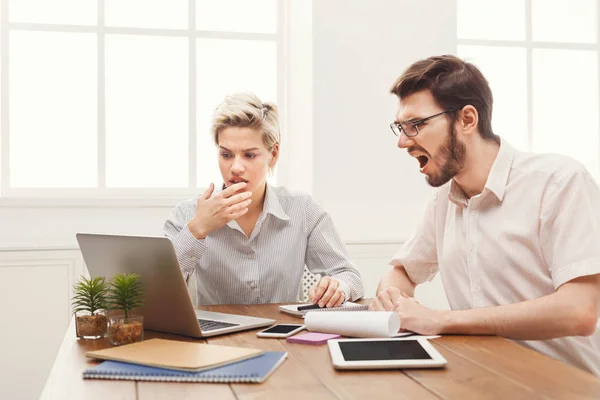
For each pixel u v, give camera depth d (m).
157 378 1.08
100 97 3.30
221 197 1.76
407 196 3.29
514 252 1.62
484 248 1.66
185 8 3.38
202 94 3.42
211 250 2.07
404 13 3.28
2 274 2.94
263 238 2.11
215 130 1.94
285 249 2.11
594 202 1.53
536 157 1.64
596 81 3.79
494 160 1.64
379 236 3.25
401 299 1.50
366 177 3.24
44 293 2.98
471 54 3.63
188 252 1.77
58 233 3.08
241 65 3.46
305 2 3.29
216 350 1.21
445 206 1.84
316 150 3.18
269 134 1.92
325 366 1.16
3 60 3.19
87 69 3.29
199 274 2.11
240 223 2.09
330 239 2.16
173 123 3.39
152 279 1.41
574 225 1.50
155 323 1.48
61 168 3.28
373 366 1.12
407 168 3.28
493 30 3.67
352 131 3.22
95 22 3.29
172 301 1.41
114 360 1.17
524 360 1.18
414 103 1.58
